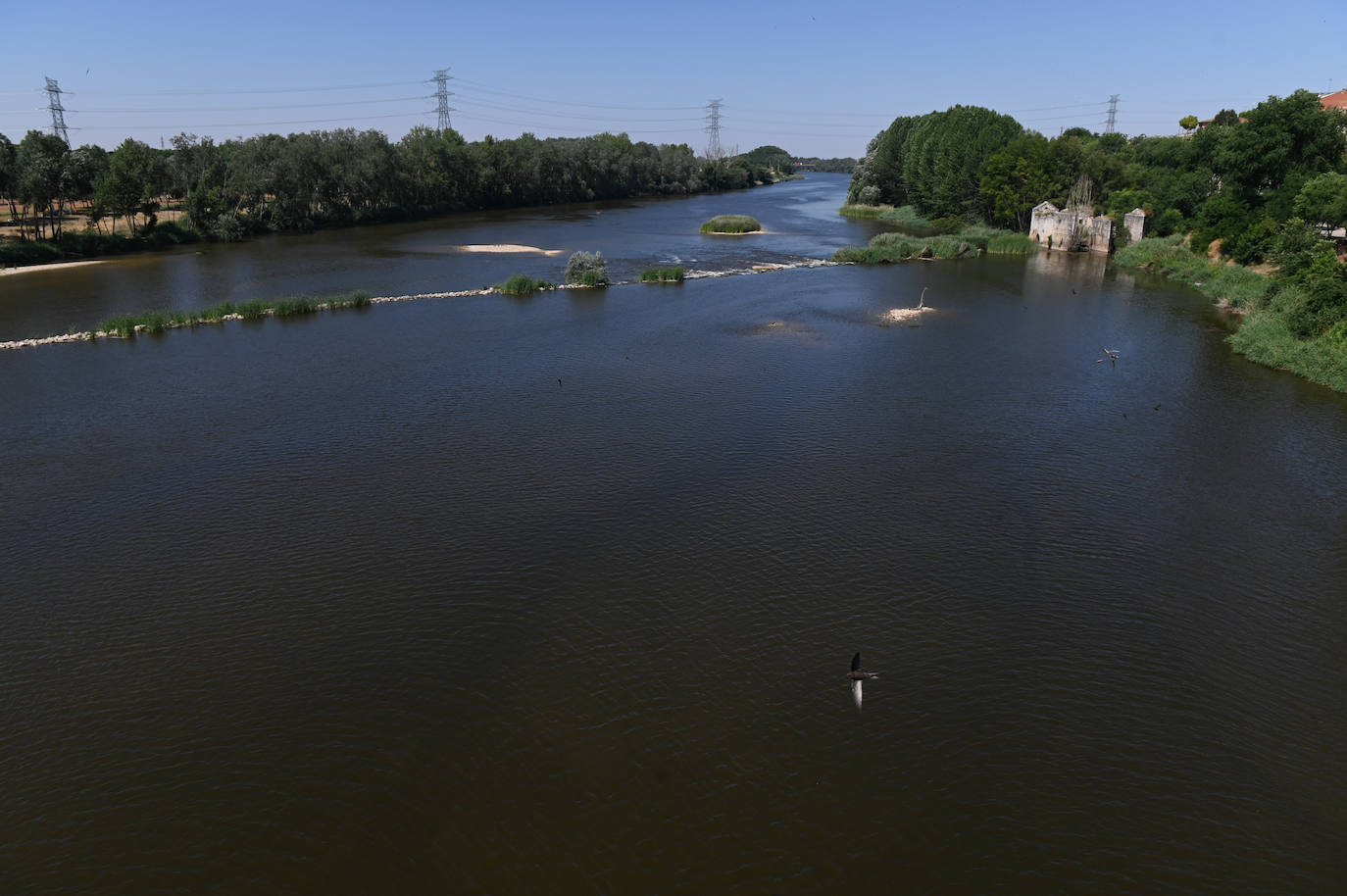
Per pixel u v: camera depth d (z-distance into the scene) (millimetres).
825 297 84312
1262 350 60344
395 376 56031
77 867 20703
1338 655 28531
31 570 32844
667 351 62656
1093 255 114625
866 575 32781
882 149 174000
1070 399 52156
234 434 45781
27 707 25859
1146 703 26281
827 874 20609
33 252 103438
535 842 21453
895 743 24719
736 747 24516
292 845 21344
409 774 23484
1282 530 36281
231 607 30594
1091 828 21922
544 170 195000
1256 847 21375
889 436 45906
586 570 32969
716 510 37562
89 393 52625
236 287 87812
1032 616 30453
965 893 20172
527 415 48719
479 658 28078
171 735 24812
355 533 35469
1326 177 79125
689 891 20141
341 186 147375
